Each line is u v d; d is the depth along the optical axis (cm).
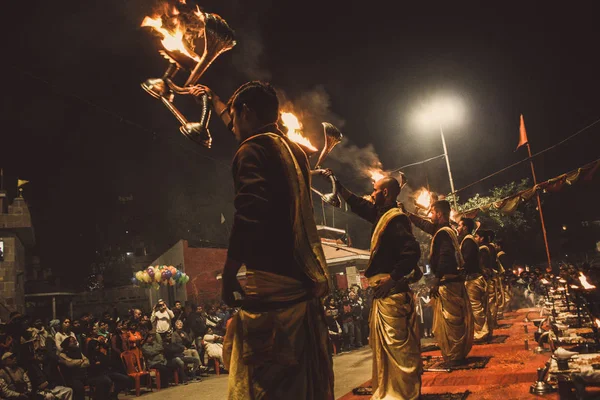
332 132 365
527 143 1581
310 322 212
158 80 245
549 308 1059
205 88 243
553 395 415
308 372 208
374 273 452
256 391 204
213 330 1468
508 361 618
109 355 1139
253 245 203
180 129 235
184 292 2364
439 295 661
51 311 2556
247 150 211
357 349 1603
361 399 516
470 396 454
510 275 1540
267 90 232
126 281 3309
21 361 968
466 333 644
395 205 463
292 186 210
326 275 215
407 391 436
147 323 1284
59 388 1009
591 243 3216
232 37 242
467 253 873
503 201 1233
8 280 1939
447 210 686
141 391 1208
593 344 545
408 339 441
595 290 615
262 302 206
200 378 1288
